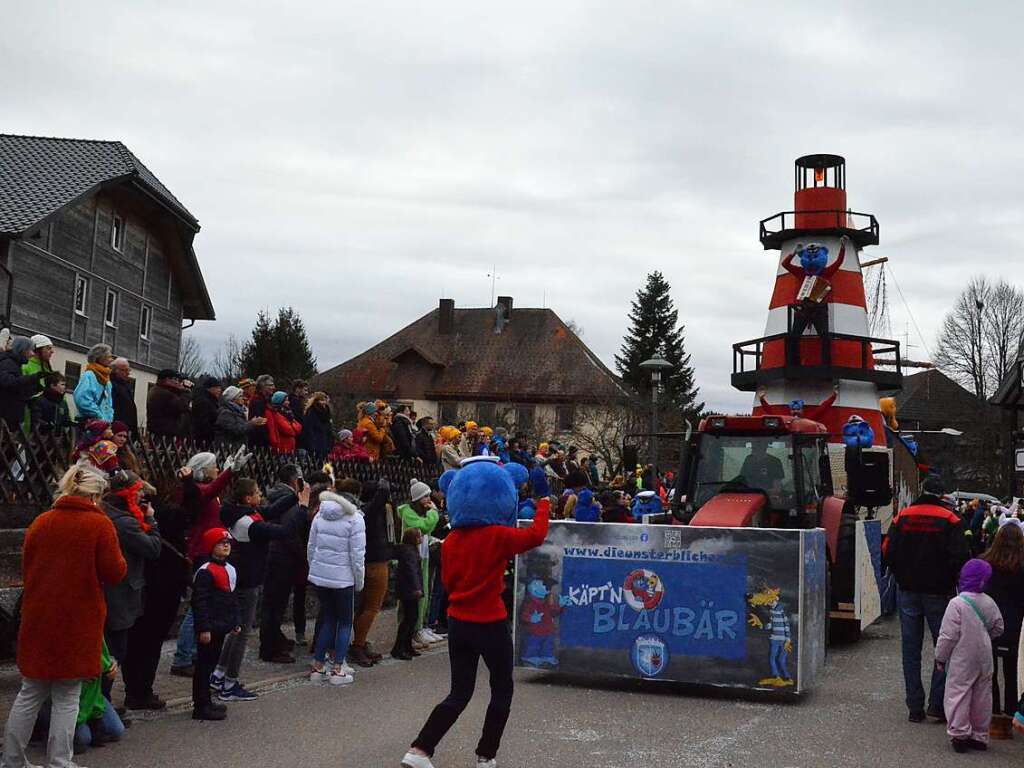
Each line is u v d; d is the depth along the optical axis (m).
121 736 8.19
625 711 9.85
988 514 26.98
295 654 12.51
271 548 11.84
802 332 33.12
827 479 14.91
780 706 10.31
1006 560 9.40
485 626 7.38
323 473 12.26
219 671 9.84
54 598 6.91
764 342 34.50
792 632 10.48
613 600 11.05
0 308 31.00
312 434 16.50
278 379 57.53
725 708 10.15
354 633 12.16
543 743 8.41
